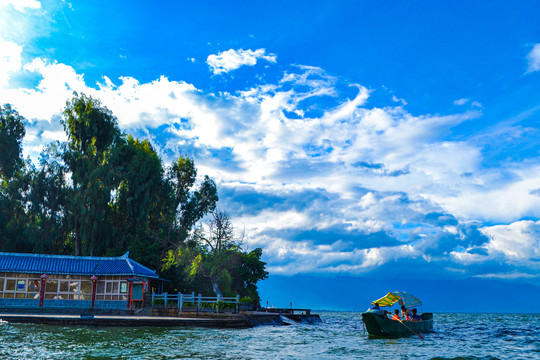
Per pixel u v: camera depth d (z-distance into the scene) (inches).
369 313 1130.0
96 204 2026.3
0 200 2027.6
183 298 1572.3
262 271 2343.8
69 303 1518.2
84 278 1556.3
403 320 1187.9
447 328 1931.6
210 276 1892.2
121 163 2244.1
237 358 730.8
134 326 1213.7
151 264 2012.8
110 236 2092.8
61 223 2121.1
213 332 1179.3
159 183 2356.1
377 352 863.1
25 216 2114.9
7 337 912.3
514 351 954.1
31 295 1514.5
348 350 886.4
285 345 944.3
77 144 2196.1
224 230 1972.2
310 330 1453.0
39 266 1533.0
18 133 2252.7
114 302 1533.0
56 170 2119.8
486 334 1505.9
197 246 1941.4
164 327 1234.6
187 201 2770.7
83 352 740.0
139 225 2185.0
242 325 1375.5
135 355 723.4
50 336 948.6
